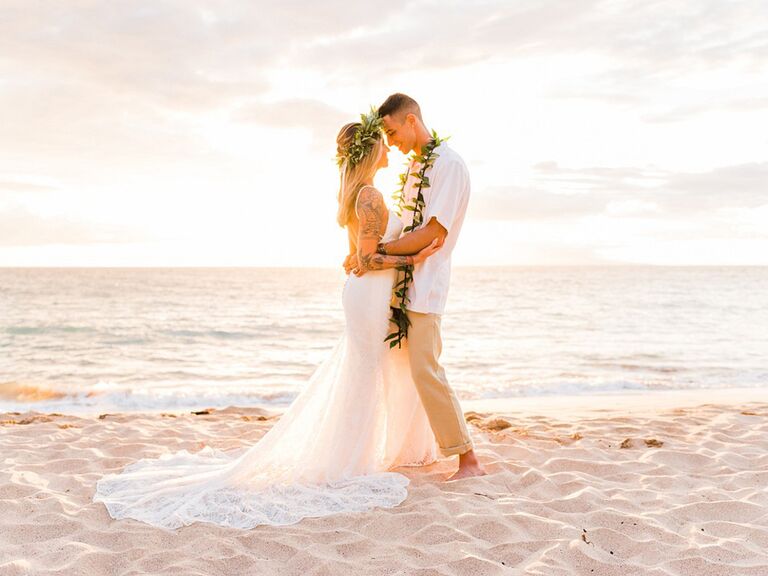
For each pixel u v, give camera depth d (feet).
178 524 9.91
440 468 13.19
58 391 30.19
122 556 8.78
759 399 27.35
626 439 15.20
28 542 9.25
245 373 41.24
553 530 9.63
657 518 10.17
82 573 8.18
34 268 571.28
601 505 10.75
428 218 12.05
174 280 246.47
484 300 123.54
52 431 16.63
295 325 78.02
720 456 13.75
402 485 11.45
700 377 37.27
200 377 39.34
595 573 8.36
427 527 9.68
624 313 93.09
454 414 12.27
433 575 8.16
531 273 373.81
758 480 12.08
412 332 12.29
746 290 157.79
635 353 50.14
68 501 10.87
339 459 11.85
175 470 12.28
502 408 24.20
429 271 12.12
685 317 85.46
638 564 8.54
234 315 93.15
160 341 62.85
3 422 18.51
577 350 52.54
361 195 11.85
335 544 9.18
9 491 11.35
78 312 96.68
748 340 58.75
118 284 200.54
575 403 26.11
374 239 11.78
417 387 12.28
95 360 48.11
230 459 13.30
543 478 12.05
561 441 15.53
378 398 12.25
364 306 11.99
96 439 15.66
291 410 11.91
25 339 62.90
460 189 12.00
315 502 10.85
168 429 17.31
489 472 12.71
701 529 9.72
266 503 10.77
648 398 28.14
